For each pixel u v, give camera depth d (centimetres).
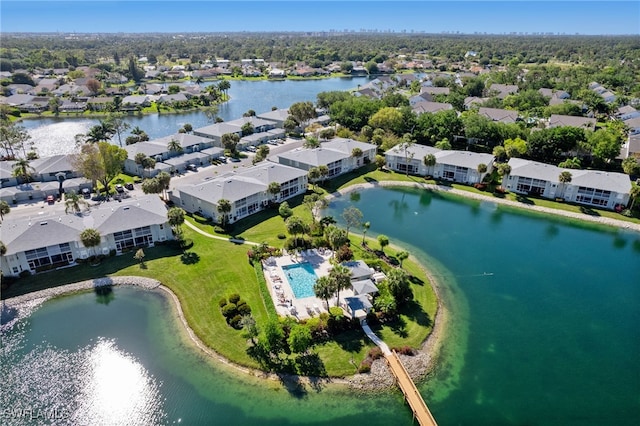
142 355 4625
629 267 6544
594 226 7825
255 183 8162
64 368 4453
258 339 4619
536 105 16975
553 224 7912
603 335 5091
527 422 3953
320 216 7975
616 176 8525
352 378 4334
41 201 8425
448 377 4434
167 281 5847
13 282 5750
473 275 6234
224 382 4297
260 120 14325
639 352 4834
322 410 4025
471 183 9738
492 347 4856
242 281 5828
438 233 7506
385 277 5888
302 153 10200
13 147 12225
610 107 15762
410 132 13050
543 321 5306
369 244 6969
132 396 4147
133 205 6881
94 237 5944
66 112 17688
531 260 6688
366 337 4875
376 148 11350
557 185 8762
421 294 5681
